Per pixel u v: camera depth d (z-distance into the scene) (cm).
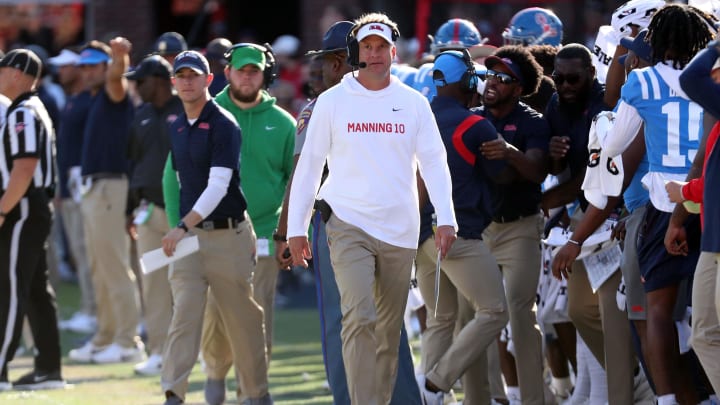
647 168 2448
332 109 2355
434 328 2831
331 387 2505
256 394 2878
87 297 4722
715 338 2191
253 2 6700
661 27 2328
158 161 3638
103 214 4041
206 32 6606
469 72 2672
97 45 4300
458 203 2628
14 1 6406
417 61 3753
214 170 2747
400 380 2542
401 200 2362
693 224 2328
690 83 2088
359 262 2347
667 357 2355
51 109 4797
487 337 2631
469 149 2622
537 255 2769
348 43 2366
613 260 2592
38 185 3281
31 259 3288
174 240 2714
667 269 2350
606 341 2622
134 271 4491
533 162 2667
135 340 4116
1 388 3409
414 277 3145
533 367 2752
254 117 3034
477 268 2628
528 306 2753
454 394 3316
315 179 2372
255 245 2873
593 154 2450
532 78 2747
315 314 5062
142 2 6462
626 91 2359
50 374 3456
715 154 2136
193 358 2778
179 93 2775
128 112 4088
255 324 2847
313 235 2525
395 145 2350
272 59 3133
